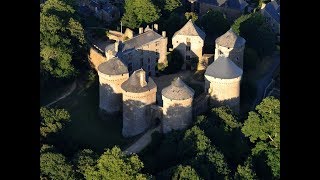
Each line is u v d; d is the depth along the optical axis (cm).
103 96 17850
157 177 14000
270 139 15825
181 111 16375
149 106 16950
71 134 17162
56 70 19475
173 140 15888
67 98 19125
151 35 19988
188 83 19325
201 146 14838
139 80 16762
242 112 18375
